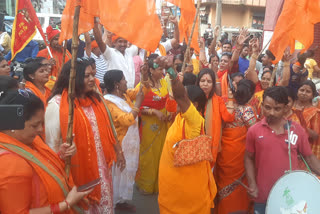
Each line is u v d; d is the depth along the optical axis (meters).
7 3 21.97
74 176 2.62
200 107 3.23
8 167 1.70
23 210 1.73
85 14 2.62
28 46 8.16
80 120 2.62
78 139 2.61
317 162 2.78
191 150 2.77
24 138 1.85
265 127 2.81
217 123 3.23
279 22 3.99
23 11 3.71
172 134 2.89
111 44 5.35
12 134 1.82
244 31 4.89
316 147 3.71
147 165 4.47
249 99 3.59
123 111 3.57
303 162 2.89
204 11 33.81
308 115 3.67
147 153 4.45
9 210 1.68
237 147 3.37
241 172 3.40
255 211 2.88
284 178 2.42
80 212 2.23
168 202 2.96
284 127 2.78
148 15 2.50
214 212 3.66
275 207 2.41
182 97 2.60
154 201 4.36
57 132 2.64
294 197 2.32
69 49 5.25
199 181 2.88
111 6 2.48
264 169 2.78
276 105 2.69
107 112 2.90
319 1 3.80
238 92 3.46
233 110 3.34
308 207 2.23
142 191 4.55
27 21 3.75
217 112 3.24
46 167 1.92
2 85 1.95
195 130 2.79
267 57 5.79
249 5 32.66
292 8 3.91
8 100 1.76
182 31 5.43
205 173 2.96
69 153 2.22
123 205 4.05
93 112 2.77
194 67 5.40
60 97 2.67
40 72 3.52
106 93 3.83
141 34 2.50
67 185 2.09
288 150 2.72
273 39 4.02
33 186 1.87
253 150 2.90
